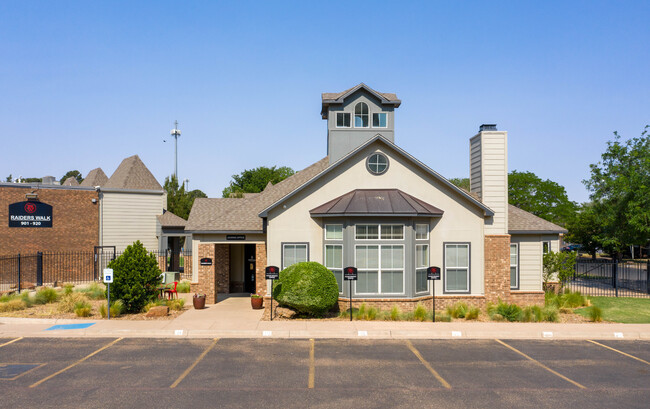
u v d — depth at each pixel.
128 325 15.28
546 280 22.53
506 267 19.41
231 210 21.30
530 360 12.16
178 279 27.56
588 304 20.84
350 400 9.21
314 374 10.81
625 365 11.77
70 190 27.41
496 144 20.00
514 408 8.88
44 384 10.02
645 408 8.94
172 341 13.81
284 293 16.59
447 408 8.84
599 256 62.91
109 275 16.45
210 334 14.57
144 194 29.72
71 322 15.81
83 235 27.64
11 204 25.91
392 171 19.41
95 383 10.09
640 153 31.06
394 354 12.59
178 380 10.32
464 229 19.27
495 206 19.75
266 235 19.91
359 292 18.14
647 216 27.97
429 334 14.71
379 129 21.83
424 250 19.00
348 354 12.53
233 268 24.22
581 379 10.65
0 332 14.38
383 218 18.17
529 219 21.64
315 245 18.95
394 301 18.02
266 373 10.86
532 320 17.00
